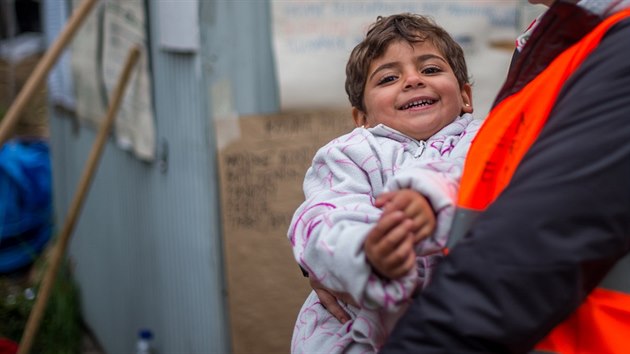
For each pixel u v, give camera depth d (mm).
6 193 5652
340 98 3287
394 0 3307
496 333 1146
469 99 1810
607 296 1231
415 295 1406
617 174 1145
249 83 3193
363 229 1281
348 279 1260
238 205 3244
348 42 3268
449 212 1258
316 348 1536
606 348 1216
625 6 1240
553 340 1231
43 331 4660
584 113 1169
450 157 1526
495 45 3469
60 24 4945
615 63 1180
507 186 1201
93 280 4945
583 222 1142
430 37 1690
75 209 3590
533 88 1267
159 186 3646
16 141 6176
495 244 1153
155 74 3520
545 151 1177
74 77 4758
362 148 1554
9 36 10258
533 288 1137
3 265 5574
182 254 3500
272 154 3252
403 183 1290
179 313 3613
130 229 4129
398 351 1197
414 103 1611
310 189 1587
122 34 3805
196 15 3094
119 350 4547
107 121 3562
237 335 3303
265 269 3309
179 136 3367
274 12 3168
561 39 1267
